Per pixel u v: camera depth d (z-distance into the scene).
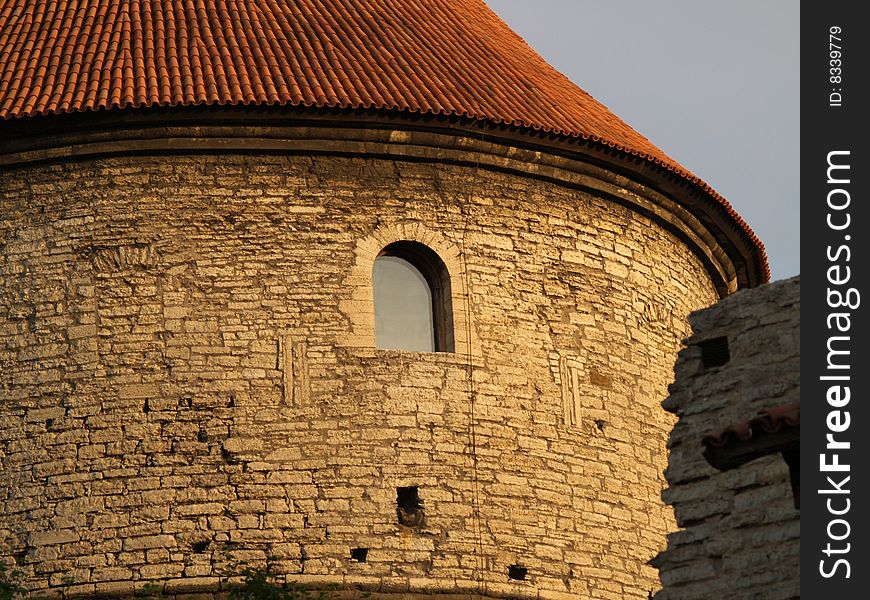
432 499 103.00
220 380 103.44
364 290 106.06
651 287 116.12
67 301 105.44
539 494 105.81
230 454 102.06
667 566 75.00
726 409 76.12
